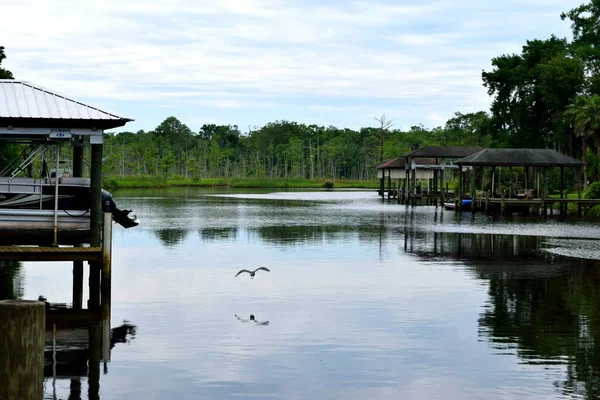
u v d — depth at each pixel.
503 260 32.38
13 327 9.28
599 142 84.81
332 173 190.62
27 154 22.41
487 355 16.27
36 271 27.98
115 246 37.22
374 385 14.18
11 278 26.30
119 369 15.07
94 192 19.55
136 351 16.41
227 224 51.50
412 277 27.14
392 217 61.19
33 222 20.11
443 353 16.42
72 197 20.44
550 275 27.83
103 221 19.02
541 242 40.44
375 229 48.44
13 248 18.47
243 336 17.80
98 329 18.39
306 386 14.09
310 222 54.22
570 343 17.34
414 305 21.73
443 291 24.14
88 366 15.27
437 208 77.00
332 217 60.34
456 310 21.03
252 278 26.64
